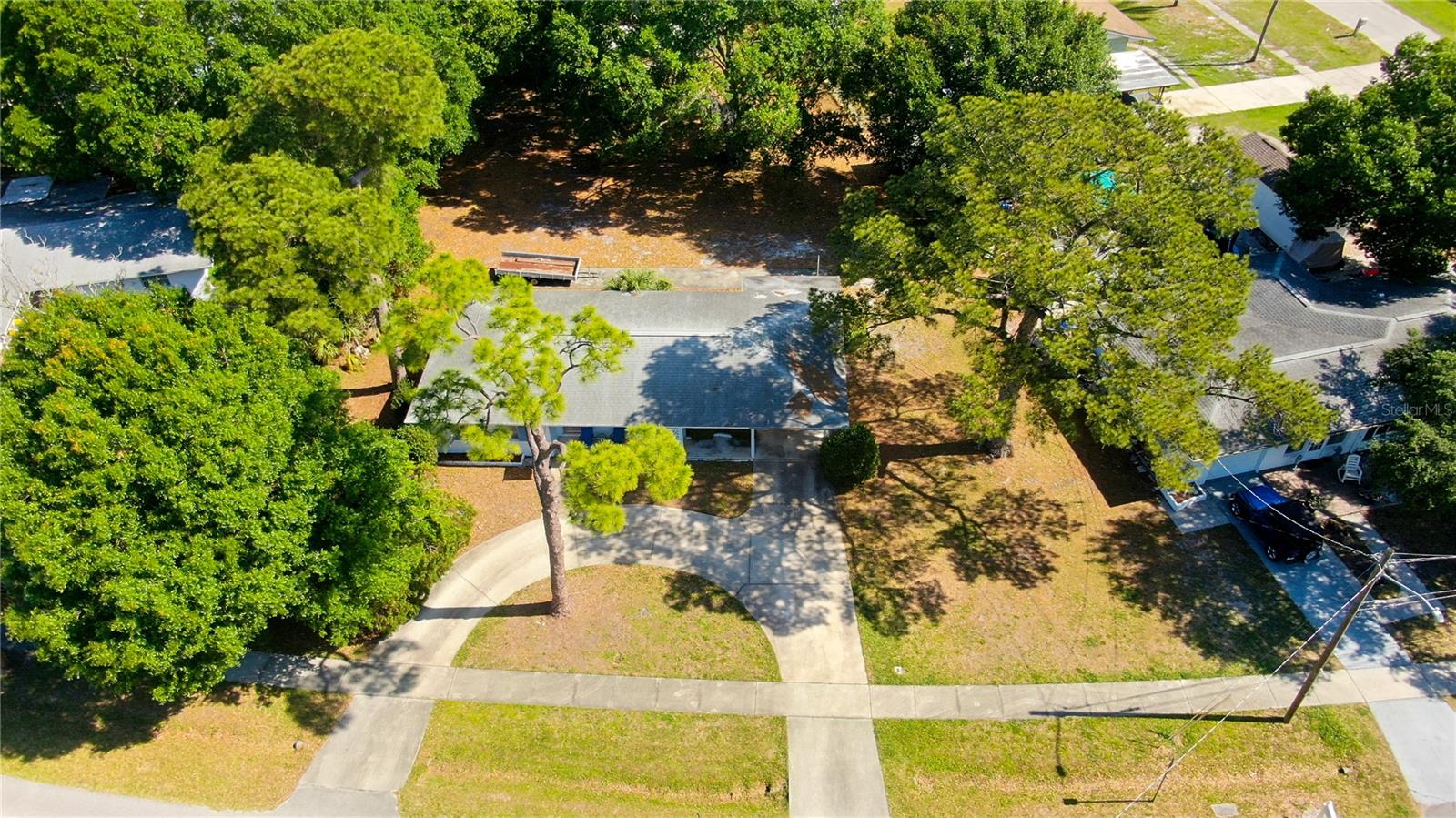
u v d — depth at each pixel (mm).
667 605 28453
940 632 27656
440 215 46062
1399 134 33438
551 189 48281
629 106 41656
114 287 34188
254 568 23219
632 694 26062
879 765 24344
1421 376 28828
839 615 28156
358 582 24406
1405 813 23078
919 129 42219
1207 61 59625
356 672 26656
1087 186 26391
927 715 25484
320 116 30953
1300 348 32531
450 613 28312
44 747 24641
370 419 34312
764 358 33500
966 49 41250
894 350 37844
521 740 25000
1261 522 29484
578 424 32188
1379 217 35062
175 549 22172
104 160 36625
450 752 24734
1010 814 23359
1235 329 25438
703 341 34031
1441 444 26562
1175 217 25531
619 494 23062
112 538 21656
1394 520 30344
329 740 25000
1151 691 25953
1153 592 28609
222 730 25172
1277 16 65062
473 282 24984
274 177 28375
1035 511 31344
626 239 44438
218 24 37062
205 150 31406
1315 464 32406
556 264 41406
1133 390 24828
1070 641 27297
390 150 33844
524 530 30859
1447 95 34094
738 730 25188
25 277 35844
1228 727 24984
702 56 43781
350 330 35781
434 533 27547
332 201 28547
